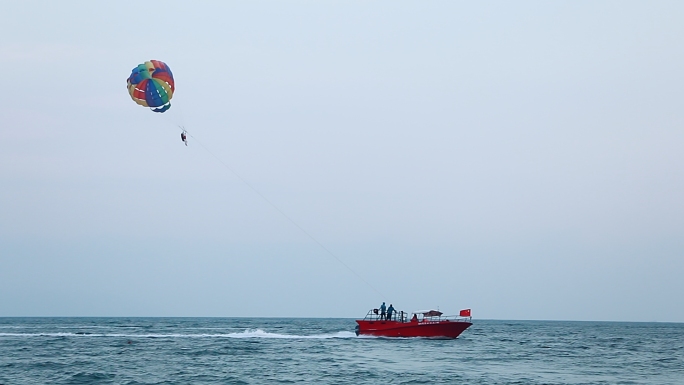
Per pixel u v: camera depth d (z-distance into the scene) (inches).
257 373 1768.0
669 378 1839.3
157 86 2437.3
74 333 3870.6
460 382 1656.0
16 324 6963.6
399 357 2219.5
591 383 1706.4
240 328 5285.4
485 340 3582.7
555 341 3794.3
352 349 2486.5
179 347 2591.0
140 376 1697.8
